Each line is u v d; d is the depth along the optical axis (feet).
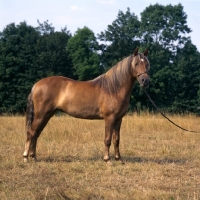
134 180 23.80
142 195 20.27
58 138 40.29
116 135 29.55
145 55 28.53
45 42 150.41
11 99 136.26
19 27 159.74
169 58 141.38
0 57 139.54
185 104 127.54
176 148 37.09
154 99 129.39
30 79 140.97
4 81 137.80
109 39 155.63
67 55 149.48
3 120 57.21
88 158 30.86
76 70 149.18
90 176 24.70
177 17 145.18
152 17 146.92
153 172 25.95
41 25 199.21
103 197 20.22
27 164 27.63
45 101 28.78
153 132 49.11
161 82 127.13
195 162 29.81
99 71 150.92
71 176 24.52
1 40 156.25
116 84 28.35
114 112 28.40
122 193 20.72
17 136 41.57
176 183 23.16
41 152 32.45
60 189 20.85
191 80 130.62
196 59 133.69
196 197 20.25
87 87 28.96
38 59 143.33
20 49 145.89
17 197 19.90
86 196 20.06
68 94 28.76
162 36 145.07
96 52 150.61
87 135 41.68
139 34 149.07
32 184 22.22
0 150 33.47
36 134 29.35
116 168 26.99
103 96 28.50
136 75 27.78
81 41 147.74
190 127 53.36
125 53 153.69
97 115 28.99
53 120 55.62
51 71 143.02
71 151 33.71
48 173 25.05
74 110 28.84
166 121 55.36
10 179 23.31
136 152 34.37
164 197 20.08
